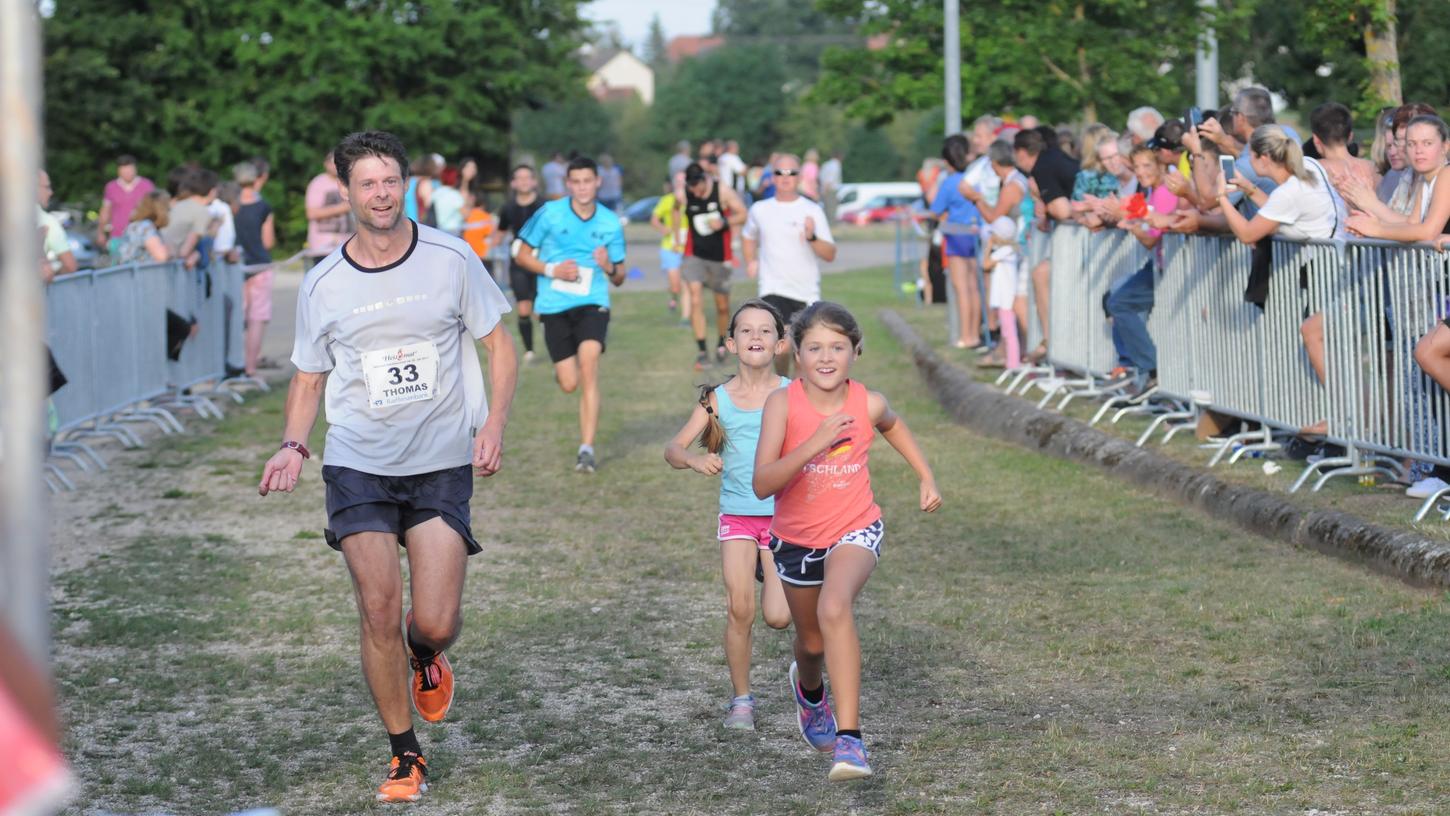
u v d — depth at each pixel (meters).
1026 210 15.18
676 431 14.38
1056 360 14.54
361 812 5.40
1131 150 12.05
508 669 7.12
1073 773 5.52
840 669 5.06
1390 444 9.12
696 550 9.59
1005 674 6.80
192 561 9.47
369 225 5.48
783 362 11.85
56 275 12.53
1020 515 10.16
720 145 32.75
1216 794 5.23
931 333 20.53
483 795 5.54
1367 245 9.16
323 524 10.66
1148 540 9.23
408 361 5.52
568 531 10.20
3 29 1.41
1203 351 11.45
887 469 12.06
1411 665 6.50
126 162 19.64
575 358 12.52
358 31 45.81
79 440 14.18
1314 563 8.35
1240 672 6.62
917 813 5.23
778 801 5.41
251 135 46.25
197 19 46.47
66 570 9.23
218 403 16.86
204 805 5.47
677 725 6.32
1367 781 5.27
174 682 6.94
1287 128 9.94
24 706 1.35
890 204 75.94
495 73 47.44
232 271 17.86
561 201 12.39
